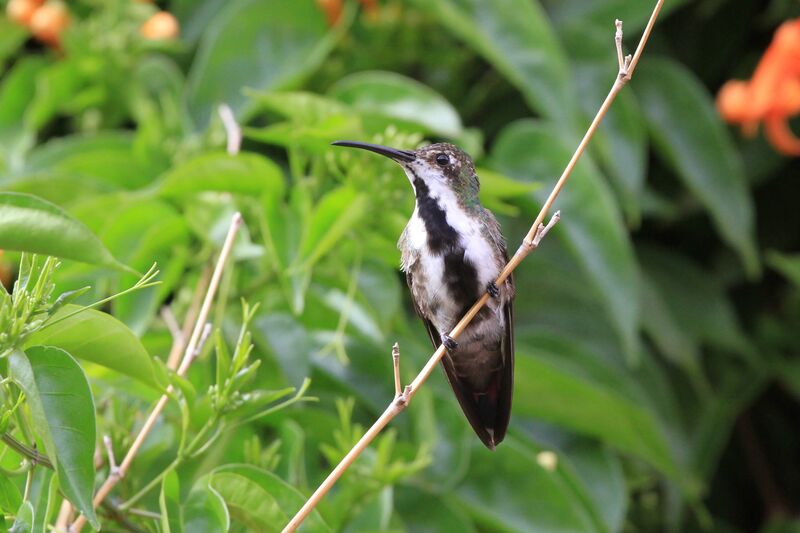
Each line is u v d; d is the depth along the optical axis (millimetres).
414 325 10195
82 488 4461
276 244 7590
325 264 8047
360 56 10688
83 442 4535
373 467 6832
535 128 9648
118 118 10562
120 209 7684
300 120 8070
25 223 4730
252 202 8062
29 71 10875
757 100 9516
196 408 5609
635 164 10320
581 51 10938
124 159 9250
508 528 8648
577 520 8672
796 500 12258
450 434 8555
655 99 10930
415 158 7570
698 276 11547
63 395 4594
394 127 8430
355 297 8078
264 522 5543
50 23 10453
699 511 10812
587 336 10898
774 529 11836
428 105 8742
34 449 4910
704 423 11211
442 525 8352
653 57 11492
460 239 7480
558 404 9469
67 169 9133
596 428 9742
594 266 9367
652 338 11602
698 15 11797
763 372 11555
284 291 7961
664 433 10289
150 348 7828
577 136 9523
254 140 10617
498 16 9672
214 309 8016
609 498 9703
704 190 10680
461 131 8672
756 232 12102
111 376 6230
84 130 10602
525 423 10070
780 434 12398
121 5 10203
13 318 4598
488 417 7883
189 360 5699
